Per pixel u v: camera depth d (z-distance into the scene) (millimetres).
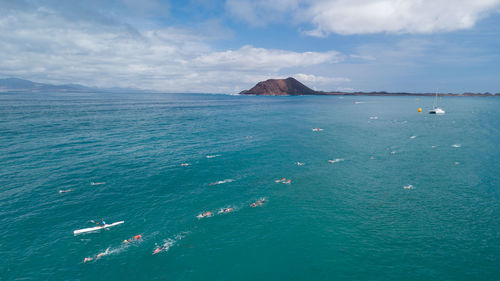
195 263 27438
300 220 35344
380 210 37781
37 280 24938
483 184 46219
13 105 187625
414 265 26750
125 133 90875
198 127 107688
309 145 76000
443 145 75000
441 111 163625
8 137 78688
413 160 60688
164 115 150750
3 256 27875
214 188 45281
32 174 50125
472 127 106688
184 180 48688
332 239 31188
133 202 40000
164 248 29672
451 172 52562
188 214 36781
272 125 115188
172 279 25375
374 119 137375
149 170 53688
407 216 36000
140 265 27062
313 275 25719
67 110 162500
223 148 72125
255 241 31016
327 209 38219
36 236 31359
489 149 69625
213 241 31000
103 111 164750
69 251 28953
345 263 27234
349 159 61906
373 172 53062
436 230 32594
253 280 25203
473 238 30844
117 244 30266
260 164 58156
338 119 137875
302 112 179500
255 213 37156
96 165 56000
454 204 39125
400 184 46875
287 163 58844
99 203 39531
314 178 49938
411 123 120812
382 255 28328
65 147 69438
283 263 27391
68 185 45625
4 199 40125
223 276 25703
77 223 34250
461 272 25703
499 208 37688
